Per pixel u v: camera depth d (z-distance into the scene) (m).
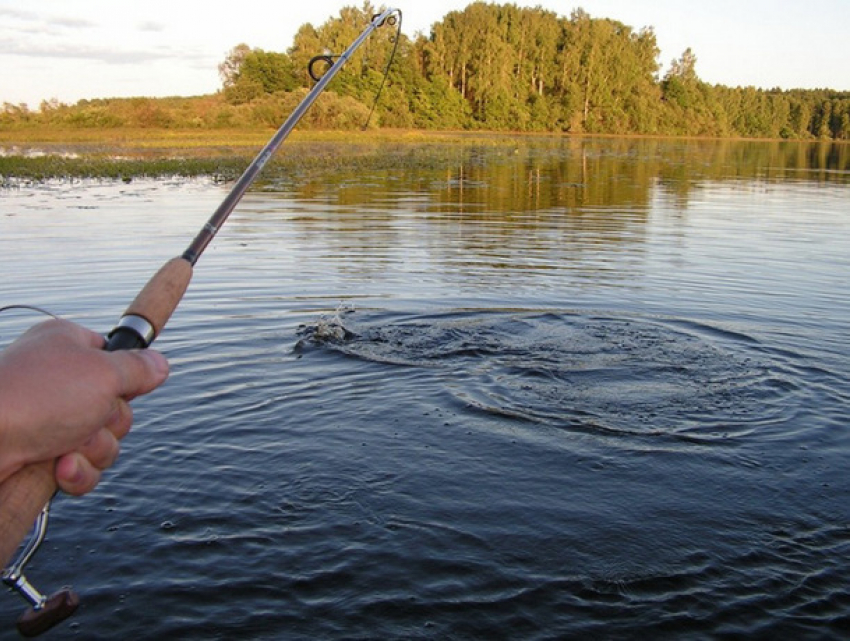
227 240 11.96
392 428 5.02
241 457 4.58
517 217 15.20
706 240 12.63
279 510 3.99
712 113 87.19
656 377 6.02
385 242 11.97
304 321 7.41
